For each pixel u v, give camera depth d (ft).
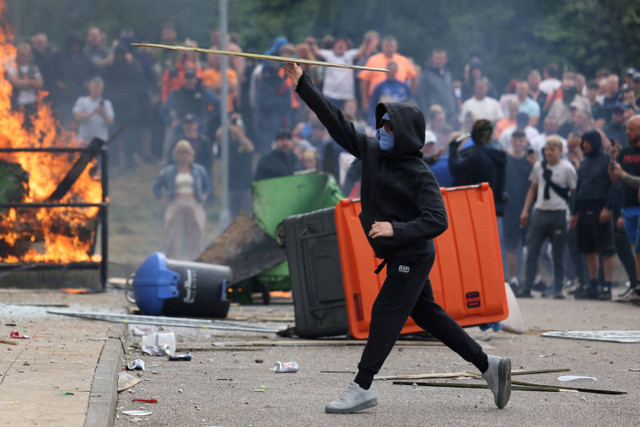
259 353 65.05
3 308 80.23
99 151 107.14
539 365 60.44
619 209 116.16
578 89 154.61
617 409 45.65
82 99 163.32
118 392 47.91
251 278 104.94
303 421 42.09
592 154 112.37
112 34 250.98
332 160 129.80
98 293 103.35
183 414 43.09
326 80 167.02
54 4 249.96
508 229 123.54
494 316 69.72
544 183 115.85
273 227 107.55
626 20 231.50
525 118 147.13
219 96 175.22
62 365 49.80
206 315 85.56
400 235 42.86
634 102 133.39
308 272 72.79
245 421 41.88
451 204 69.51
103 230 107.14
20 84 154.30
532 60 226.58
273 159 129.18
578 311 97.96
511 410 45.19
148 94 176.76
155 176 185.47
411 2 230.68
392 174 44.52
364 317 68.59
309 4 248.32
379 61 162.61
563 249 115.96
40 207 104.94
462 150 102.94
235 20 256.32
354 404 43.91
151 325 77.51
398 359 62.75
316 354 64.95
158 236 167.84
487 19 228.43
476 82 157.58
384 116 45.09
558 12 231.71
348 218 68.44
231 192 164.25
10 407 39.19
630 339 71.92
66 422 36.96
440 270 68.85
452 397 48.65
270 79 170.91
